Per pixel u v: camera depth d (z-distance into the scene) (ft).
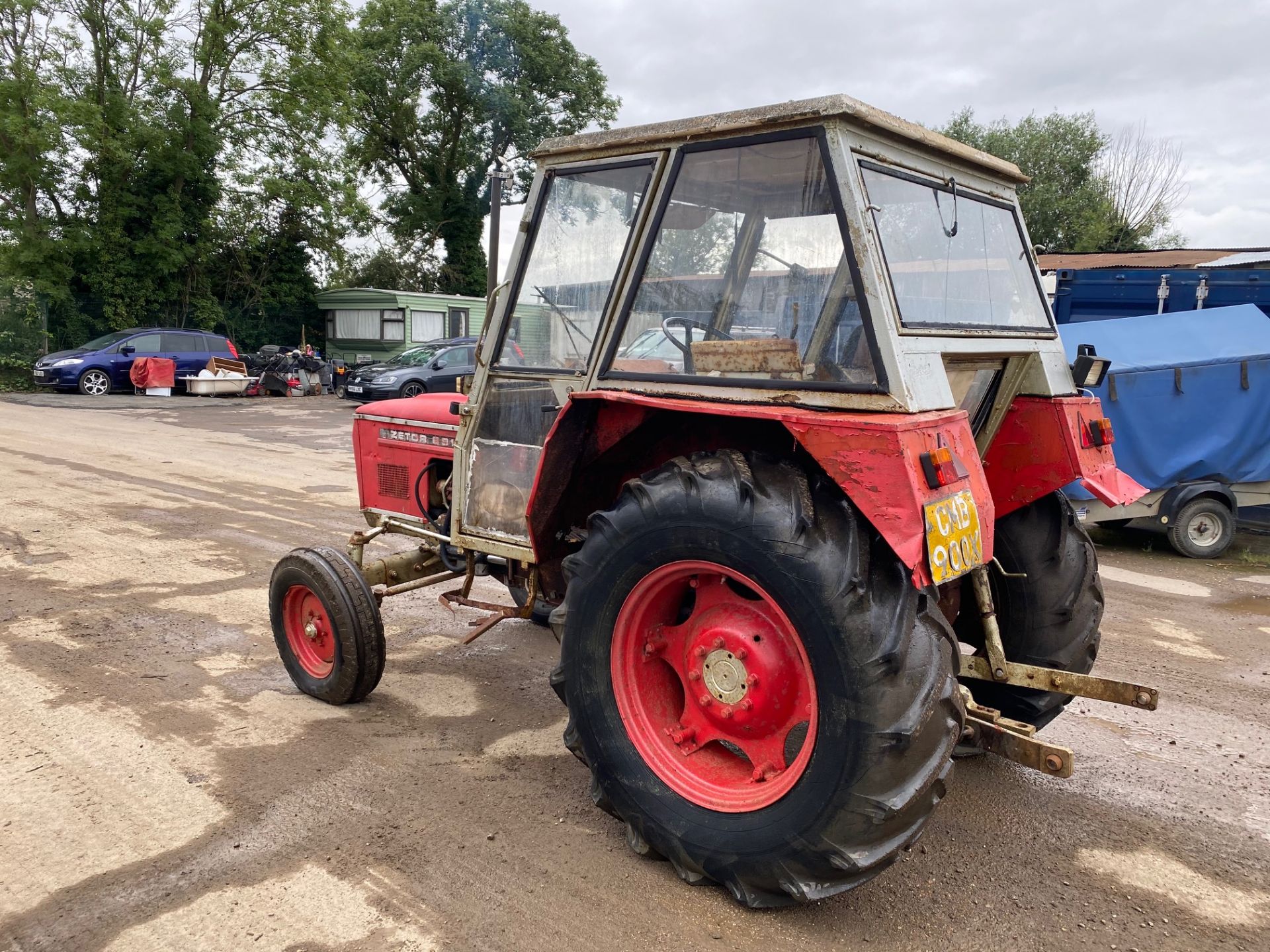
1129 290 31.50
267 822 9.39
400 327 81.46
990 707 10.52
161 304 73.15
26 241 65.36
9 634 14.80
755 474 7.84
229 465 32.24
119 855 8.76
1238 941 7.89
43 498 25.40
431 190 98.53
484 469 10.99
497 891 8.31
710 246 8.59
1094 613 10.53
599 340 9.38
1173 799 10.38
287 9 71.77
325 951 7.46
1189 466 22.38
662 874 8.63
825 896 7.53
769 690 8.03
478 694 13.03
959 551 7.30
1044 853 9.20
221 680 13.21
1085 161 95.50
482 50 94.63
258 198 77.00
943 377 7.90
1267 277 29.53
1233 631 16.63
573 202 9.79
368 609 12.03
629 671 8.79
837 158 7.62
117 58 67.97
